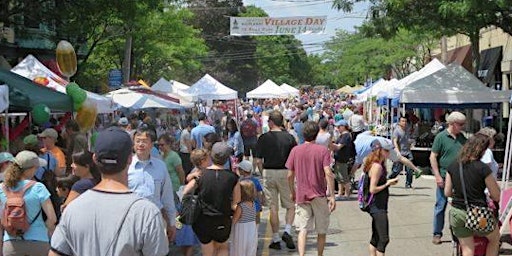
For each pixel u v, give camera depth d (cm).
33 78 1355
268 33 3023
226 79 7575
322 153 845
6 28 2286
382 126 2594
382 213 781
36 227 617
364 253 943
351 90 6369
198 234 721
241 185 756
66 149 1024
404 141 1639
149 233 341
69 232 344
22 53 2502
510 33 1797
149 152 680
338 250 965
